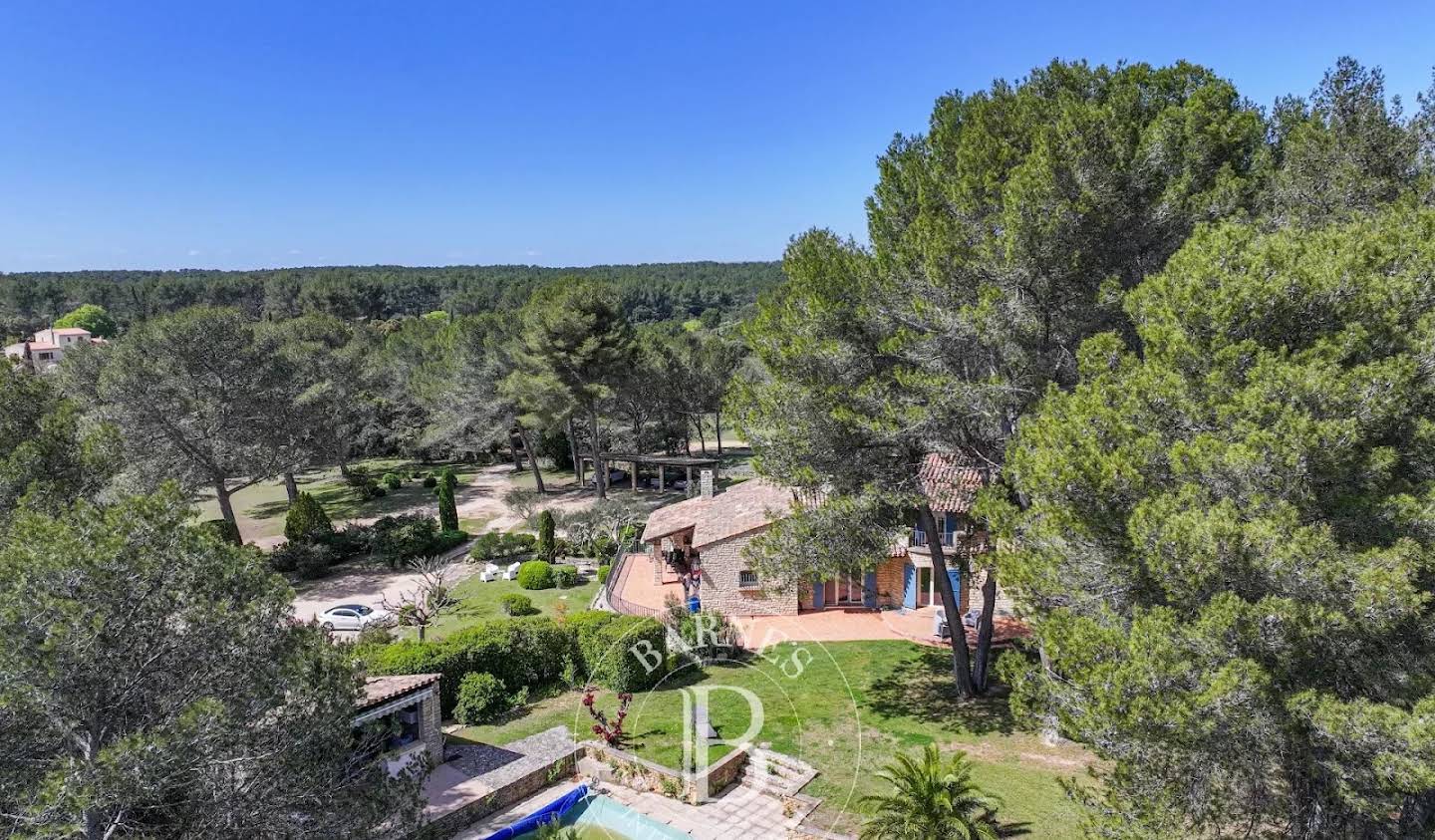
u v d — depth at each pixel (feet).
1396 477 35.32
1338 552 32.01
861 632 92.27
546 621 81.00
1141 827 33.06
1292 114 73.36
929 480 73.05
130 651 31.71
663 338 228.22
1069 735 36.68
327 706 35.04
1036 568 41.86
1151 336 39.27
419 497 186.50
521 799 59.00
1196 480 35.22
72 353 153.48
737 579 98.48
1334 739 30.66
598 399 163.22
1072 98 59.98
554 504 171.12
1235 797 33.63
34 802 28.19
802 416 62.80
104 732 31.45
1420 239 38.83
